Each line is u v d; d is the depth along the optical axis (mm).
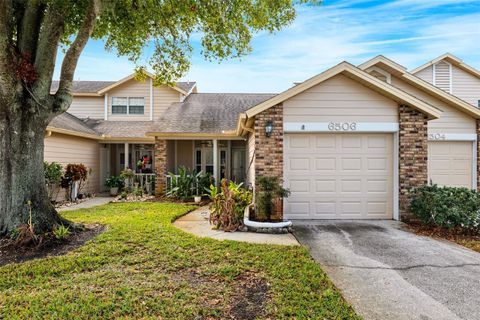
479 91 13430
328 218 7887
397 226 7148
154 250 5012
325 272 4309
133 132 14484
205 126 12742
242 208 6953
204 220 7914
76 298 3359
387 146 7938
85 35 6047
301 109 7727
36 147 5785
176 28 7969
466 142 10250
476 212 6379
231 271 4160
